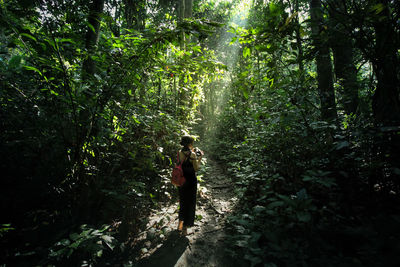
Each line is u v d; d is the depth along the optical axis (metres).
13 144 2.66
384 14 2.41
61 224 2.68
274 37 2.65
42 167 2.88
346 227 2.12
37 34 2.49
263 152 4.24
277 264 2.02
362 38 2.46
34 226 2.63
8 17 2.45
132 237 2.83
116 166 3.24
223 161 7.46
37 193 2.78
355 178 2.64
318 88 3.45
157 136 4.04
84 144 2.75
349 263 1.72
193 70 3.76
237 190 4.07
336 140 2.88
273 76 3.18
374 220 2.06
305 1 6.43
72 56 2.81
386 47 2.32
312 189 2.89
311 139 3.13
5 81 2.70
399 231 1.79
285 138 3.49
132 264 2.33
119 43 2.84
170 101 5.62
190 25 2.53
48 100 2.83
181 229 3.04
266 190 3.32
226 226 3.12
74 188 2.75
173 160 4.87
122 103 3.02
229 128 9.44
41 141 2.74
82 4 3.75
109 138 3.02
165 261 2.40
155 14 7.97
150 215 3.44
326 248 1.95
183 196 3.04
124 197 2.87
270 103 3.63
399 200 2.27
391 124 2.29
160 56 2.93
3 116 2.75
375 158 2.43
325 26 2.66
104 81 2.63
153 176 4.40
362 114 2.78
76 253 2.27
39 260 2.17
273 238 2.18
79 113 2.78
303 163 3.27
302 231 2.30
